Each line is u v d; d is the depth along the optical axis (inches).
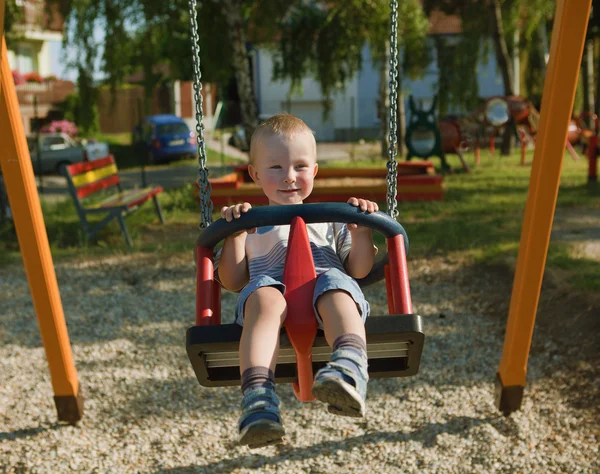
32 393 188.9
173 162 876.0
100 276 293.7
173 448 161.0
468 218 383.9
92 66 469.4
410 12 592.7
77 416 172.6
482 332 220.7
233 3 516.4
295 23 576.1
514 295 165.6
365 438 162.2
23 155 160.2
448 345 211.9
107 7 458.3
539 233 158.2
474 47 641.0
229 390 189.3
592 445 154.6
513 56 770.8
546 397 176.9
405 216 398.0
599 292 222.1
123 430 169.6
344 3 550.0
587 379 180.2
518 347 164.9
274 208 98.7
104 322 240.2
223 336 93.2
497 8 677.9
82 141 948.0
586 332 201.6
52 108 1019.9
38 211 163.5
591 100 904.9
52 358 167.5
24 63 1090.1
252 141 104.7
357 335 88.7
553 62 150.0
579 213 402.3
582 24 144.6
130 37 470.9
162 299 263.1
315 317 93.3
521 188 495.2
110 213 354.6
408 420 169.6
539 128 157.2
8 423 173.9
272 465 153.0
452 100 652.1
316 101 1170.0
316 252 105.0
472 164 677.9
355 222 99.7
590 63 879.7
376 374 103.1
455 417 169.8
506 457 152.6
